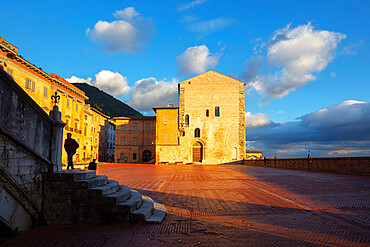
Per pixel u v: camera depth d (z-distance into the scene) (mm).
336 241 5473
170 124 53094
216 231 6527
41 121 7711
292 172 24125
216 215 8203
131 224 7340
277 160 35312
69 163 9883
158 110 53781
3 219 6152
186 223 7363
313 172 23328
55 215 7520
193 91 52156
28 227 7109
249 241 5668
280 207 8953
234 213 8367
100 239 6094
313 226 6637
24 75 33750
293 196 10781
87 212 7492
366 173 18031
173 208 9305
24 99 6891
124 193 8375
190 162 50406
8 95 6328
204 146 50594
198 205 9680
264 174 22062
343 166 20781
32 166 7176
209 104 51656
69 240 6051
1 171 5988
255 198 10672
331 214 7730
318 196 10562
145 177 20422
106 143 73938
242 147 50438
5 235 6344
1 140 6047
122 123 63188
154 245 5625
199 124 51250
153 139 62812
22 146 6699
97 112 64250
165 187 14430
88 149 56344
